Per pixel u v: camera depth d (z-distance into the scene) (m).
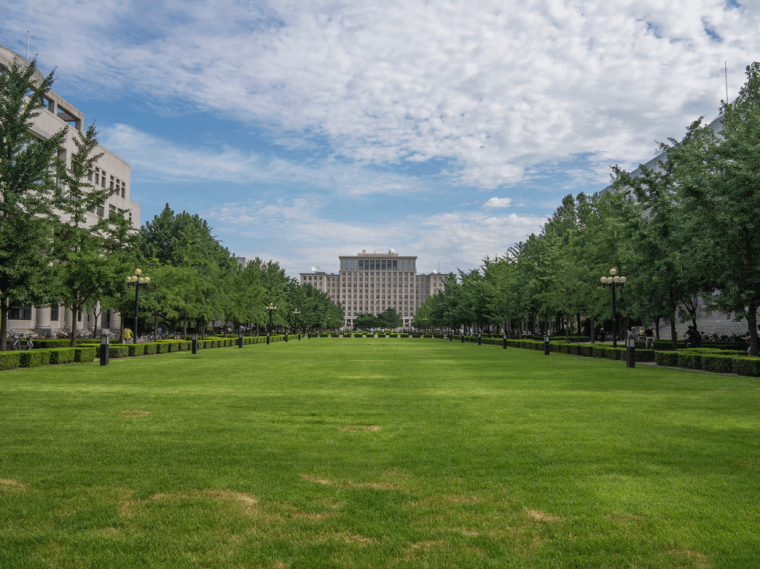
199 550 4.26
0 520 4.86
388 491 5.69
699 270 22.00
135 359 27.20
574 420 9.77
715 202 21.31
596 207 44.28
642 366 22.88
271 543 4.38
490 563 4.04
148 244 58.12
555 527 4.73
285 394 13.30
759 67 28.58
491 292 60.69
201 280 46.44
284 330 94.56
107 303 32.81
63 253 29.03
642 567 4.01
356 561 4.07
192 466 6.62
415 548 4.30
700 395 13.28
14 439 8.07
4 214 23.30
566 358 28.72
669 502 5.38
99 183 62.03
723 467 6.66
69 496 5.51
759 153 19.44
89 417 9.98
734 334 42.38
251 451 7.40
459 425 9.28
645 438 8.26
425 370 20.59
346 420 9.73
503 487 5.84
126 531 4.63
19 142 23.58
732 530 4.70
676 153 27.53
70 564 4.03
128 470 6.43
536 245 50.78
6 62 43.47
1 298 22.03
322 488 5.77
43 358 22.34
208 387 14.77
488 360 26.89
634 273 29.28
